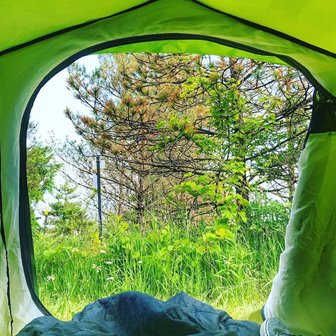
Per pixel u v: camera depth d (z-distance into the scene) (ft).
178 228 12.21
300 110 12.26
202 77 12.69
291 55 4.58
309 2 3.64
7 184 4.67
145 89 13.32
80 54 4.73
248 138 12.72
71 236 12.37
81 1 3.80
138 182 14.32
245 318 5.84
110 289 9.19
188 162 13.55
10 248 4.83
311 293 4.79
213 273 9.52
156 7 4.26
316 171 4.93
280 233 10.91
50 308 7.77
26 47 4.38
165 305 4.88
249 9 3.99
